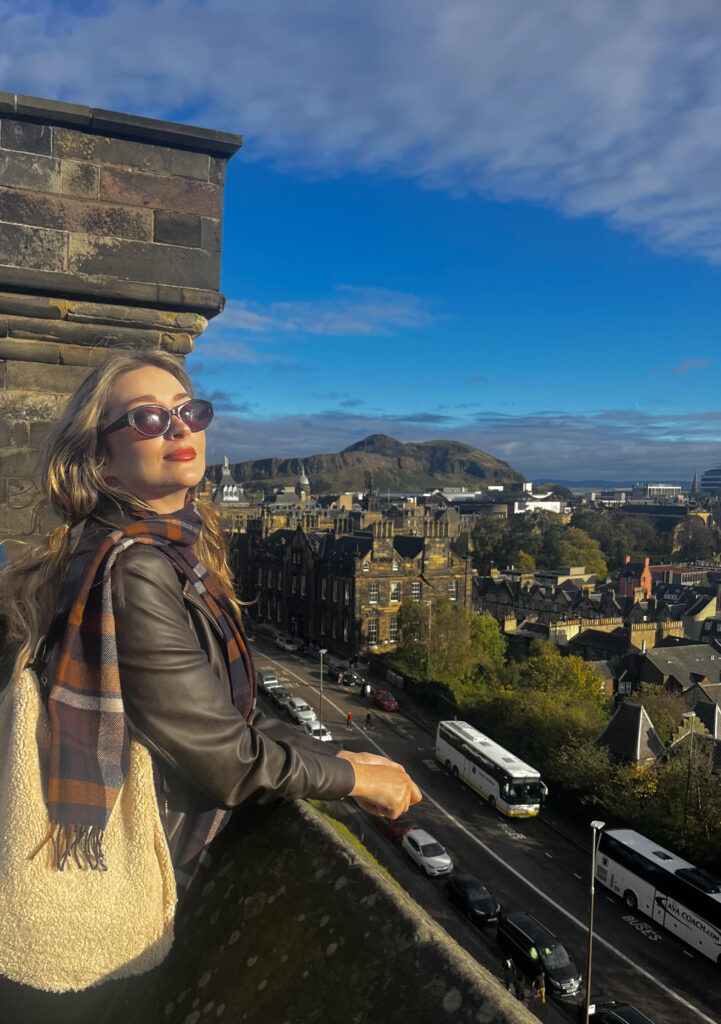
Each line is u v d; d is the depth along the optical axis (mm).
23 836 1600
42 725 1697
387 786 2088
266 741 1838
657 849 33125
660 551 197625
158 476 2004
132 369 2078
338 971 1578
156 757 1777
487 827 40156
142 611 1704
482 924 30188
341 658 76812
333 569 78812
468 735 46688
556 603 103812
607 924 31422
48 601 1856
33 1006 2045
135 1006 2014
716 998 26844
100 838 1615
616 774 41438
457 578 79750
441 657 67500
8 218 5672
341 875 1780
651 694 57625
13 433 6039
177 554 1948
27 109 5602
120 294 5938
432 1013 1352
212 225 6219
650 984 27500
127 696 1693
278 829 2031
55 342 6000
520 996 25922
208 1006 1774
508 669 70812
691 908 29828
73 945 1646
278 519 96625
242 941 1846
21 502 6066
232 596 2199
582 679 59438
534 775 41125
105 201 5910
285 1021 1573
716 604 97875
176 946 2002
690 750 38906
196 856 1971
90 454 2021
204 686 1725
